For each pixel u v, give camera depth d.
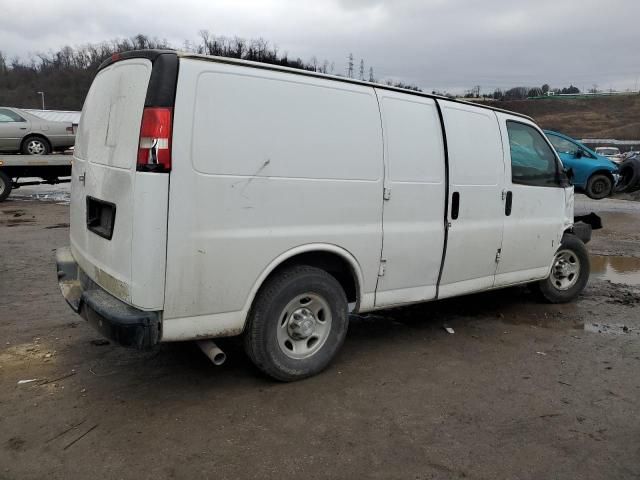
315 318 3.97
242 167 3.39
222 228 3.35
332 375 4.05
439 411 3.54
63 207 13.50
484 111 5.02
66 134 14.50
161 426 3.25
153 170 3.08
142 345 3.18
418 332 5.11
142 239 3.13
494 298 6.39
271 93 3.53
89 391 3.66
